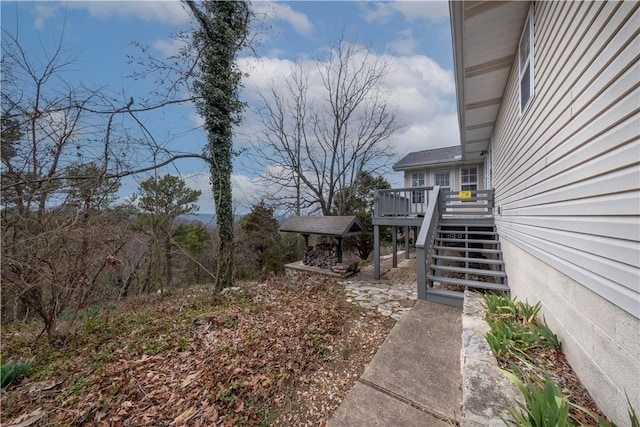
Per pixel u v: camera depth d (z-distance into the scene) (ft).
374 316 13.57
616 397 4.39
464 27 10.32
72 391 8.14
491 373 5.66
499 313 8.75
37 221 10.34
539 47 8.54
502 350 6.38
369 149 46.96
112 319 14.43
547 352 6.55
